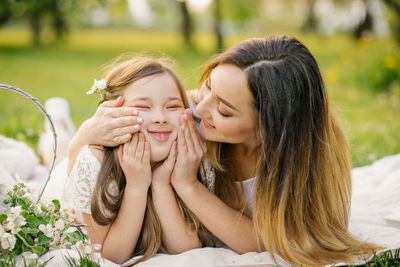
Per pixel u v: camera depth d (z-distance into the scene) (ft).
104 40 66.18
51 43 59.93
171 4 67.51
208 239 7.18
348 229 7.63
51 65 39.73
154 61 6.85
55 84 30.60
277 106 6.12
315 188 6.68
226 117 6.17
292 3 69.15
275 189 6.44
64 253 5.78
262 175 6.49
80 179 6.39
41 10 51.93
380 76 24.80
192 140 6.52
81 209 6.40
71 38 68.39
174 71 6.92
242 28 71.92
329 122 6.82
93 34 79.61
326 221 6.76
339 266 6.15
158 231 6.72
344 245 6.66
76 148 6.79
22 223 5.55
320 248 6.53
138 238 6.86
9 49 50.75
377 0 51.19
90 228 6.51
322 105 6.56
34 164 9.68
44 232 5.71
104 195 6.33
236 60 6.10
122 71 6.81
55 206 6.05
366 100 22.76
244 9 64.80
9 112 19.40
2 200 6.17
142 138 6.30
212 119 6.30
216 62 6.53
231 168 7.34
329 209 6.84
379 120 18.12
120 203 6.53
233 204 7.36
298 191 6.48
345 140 7.36
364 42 28.45
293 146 6.33
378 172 10.47
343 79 26.11
